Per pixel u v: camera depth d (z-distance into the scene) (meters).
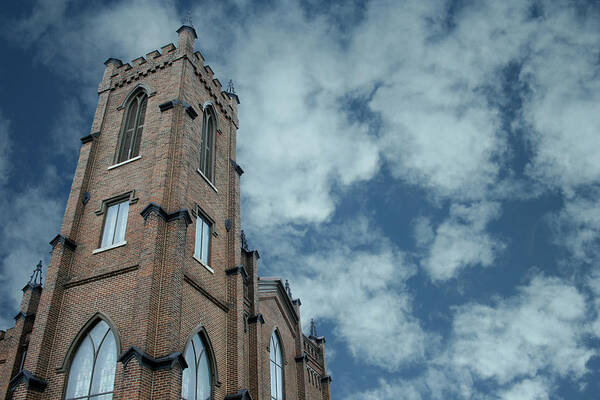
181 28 26.75
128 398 14.48
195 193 22.09
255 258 28.30
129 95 25.48
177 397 15.12
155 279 17.14
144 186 20.83
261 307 29.48
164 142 21.44
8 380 21.11
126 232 19.58
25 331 22.86
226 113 28.62
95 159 23.48
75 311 18.27
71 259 19.92
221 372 19.70
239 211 25.70
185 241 18.67
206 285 20.59
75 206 21.31
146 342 15.68
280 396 28.50
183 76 24.56
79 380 16.83
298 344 33.12
